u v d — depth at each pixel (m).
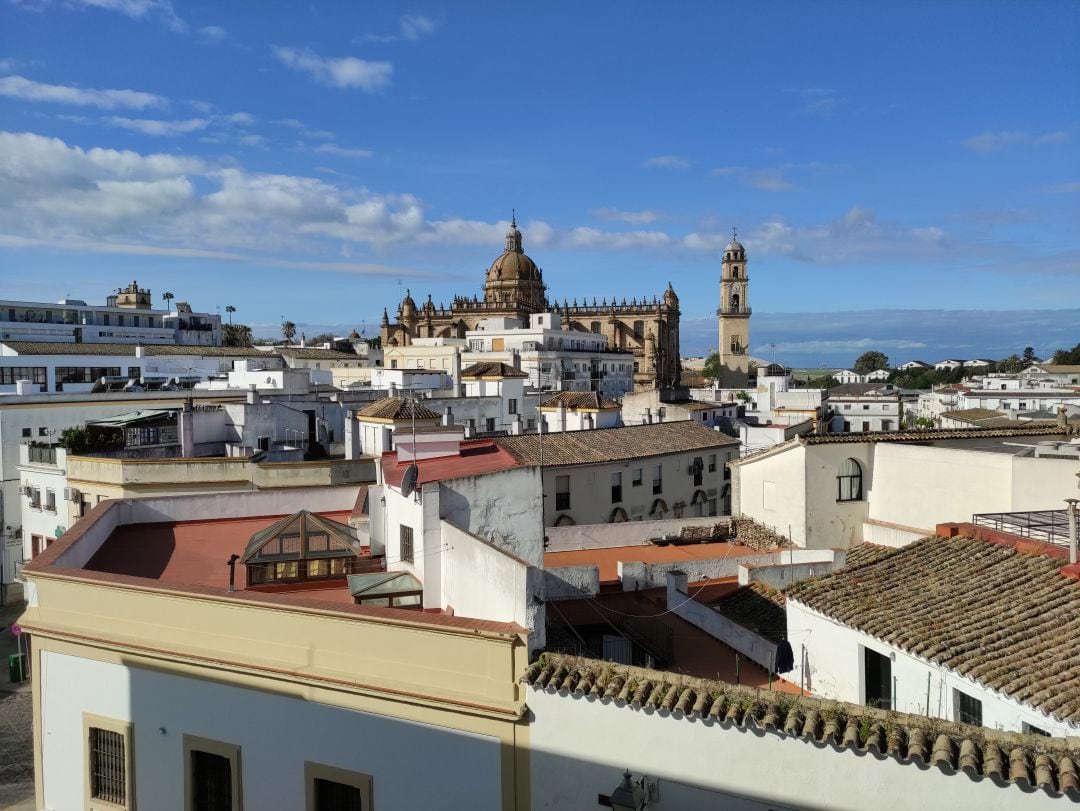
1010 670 14.97
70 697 18.28
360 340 183.38
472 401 76.94
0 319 96.88
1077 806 11.20
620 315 178.88
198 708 16.89
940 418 89.94
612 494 53.91
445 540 21.25
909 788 12.01
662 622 27.08
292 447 55.16
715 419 84.56
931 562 20.64
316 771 15.85
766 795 12.83
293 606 16.02
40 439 54.88
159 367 84.62
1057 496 28.28
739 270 189.62
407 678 15.23
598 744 13.90
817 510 35.41
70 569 18.83
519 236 180.38
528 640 14.62
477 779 14.73
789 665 19.41
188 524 28.00
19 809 30.25
